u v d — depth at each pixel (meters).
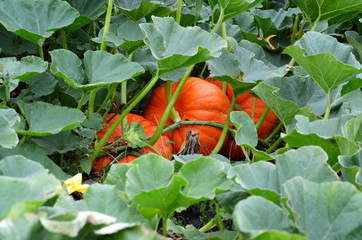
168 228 1.49
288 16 3.07
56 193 0.92
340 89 2.13
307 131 1.54
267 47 2.64
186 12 2.65
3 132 1.28
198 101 2.35
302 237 0.84
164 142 2.26
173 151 2.34
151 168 1.15
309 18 2.44
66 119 1.67
